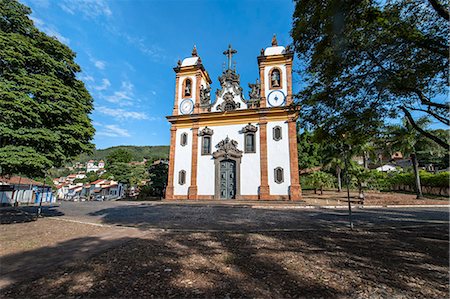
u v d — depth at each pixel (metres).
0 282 3.96
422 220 10.90
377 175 28.22
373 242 6.66
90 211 15.41
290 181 21.48
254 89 25.27
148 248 6.01
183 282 3.94
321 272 4.39
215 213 13.97
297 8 6.69
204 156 24.50
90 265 4.76
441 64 6.08
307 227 9.17
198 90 26.70
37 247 6.20
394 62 6.60
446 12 5.51
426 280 4.04
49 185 37.19
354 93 7.28
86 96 12.94
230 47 27.25
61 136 10.65
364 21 5.82
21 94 8.94
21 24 10.70
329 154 30.67
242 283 3.90
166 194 24.48
